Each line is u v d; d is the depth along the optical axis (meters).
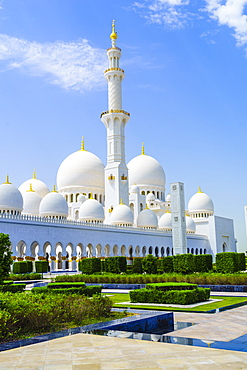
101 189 111.44
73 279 49.47
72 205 105.06
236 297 31.64
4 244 28.48
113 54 97.50
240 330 16.66
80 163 110.62
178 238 75.88
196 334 15.74
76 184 108.75
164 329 16.95
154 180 122.25
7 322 14.58
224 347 12.91
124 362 10.82
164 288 27.77
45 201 91.06
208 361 10.96
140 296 27.53
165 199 126.38
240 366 10.42
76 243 80.69
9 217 68.00
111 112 96.19
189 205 129.25
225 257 50.03
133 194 111.62
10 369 10.20
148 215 105.50
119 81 98.00
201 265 54.78
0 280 28.22
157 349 12.31
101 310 18.62
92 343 12.98
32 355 11.54
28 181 114.12
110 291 40.06
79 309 17.44
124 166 98.81
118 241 91.00
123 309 20.52
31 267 67.56
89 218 94.25
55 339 13.59
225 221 127.75
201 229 122.44
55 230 76.31
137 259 68.94
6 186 81.44
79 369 10.16
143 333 14.65
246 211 79.88
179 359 11.15
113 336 14.02
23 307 15.84
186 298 26.11
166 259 65.06
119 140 98.56
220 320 19.45
